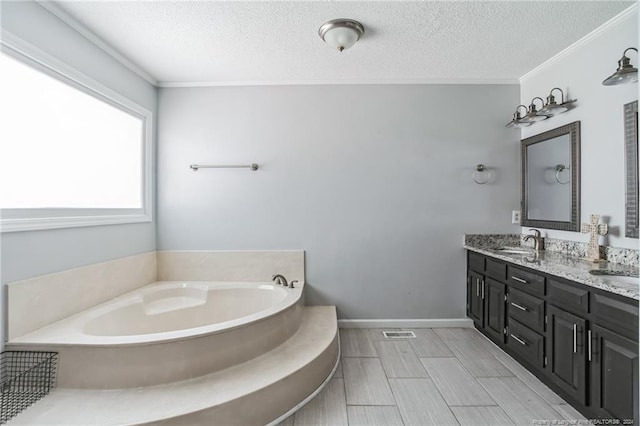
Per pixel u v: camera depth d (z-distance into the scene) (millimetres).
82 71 2027
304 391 1784
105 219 2252
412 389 1911
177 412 1397
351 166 2914
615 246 1953
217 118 2914
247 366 1794
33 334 1664
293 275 2924
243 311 2703
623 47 1914
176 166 2924
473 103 2904
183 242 2938
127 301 2270
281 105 2914
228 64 2555
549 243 2547
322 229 2930
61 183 2016
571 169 2271
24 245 1670
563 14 1887
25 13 1656
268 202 2930
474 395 1846
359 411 1705
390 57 2451
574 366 1650
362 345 2547
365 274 2930
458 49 2324
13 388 1548
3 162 1650
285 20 1943
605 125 2027
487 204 2912
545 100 2574
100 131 2350
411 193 2914
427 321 2918
